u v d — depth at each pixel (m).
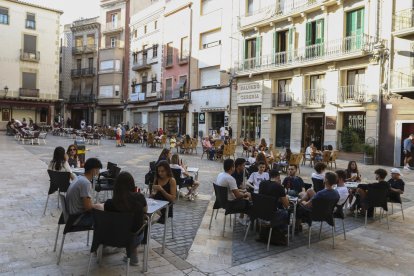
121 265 4.93
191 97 32.88
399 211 9.05
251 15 26.62
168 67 36.16
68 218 4.95
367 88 19.77
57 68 43.44
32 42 41.53
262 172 7.94
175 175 8.73
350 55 20.02
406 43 18.22
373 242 6.53
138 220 4.55
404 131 18.39
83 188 5.04
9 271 4.58
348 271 5.12
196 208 8.43
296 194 7.49
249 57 27.16
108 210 4.55
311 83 23.09
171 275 4.72
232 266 5.12
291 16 23.53
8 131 33.53
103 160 16.81
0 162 14.40
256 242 6.22
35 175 11.73
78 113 50.19
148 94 38.97
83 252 5.32
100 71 45.41
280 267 5.16
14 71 40.41
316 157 17.47
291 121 23.75
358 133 20.50
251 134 26.94
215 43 30.58
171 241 6.06
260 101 25.75
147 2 44.22
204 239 6.25
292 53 23.67
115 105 44.62
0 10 39.38
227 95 28.70
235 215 7.07
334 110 21.25
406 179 14.36
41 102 42.16
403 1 18.44
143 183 11.12
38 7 41.69
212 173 13.96
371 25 19.64
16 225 6.48
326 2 21.33
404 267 5.34
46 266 4.78
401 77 18.25
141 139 29.84
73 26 48.69
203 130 31.38
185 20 33.69
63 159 7.70
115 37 45.12
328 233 7.00
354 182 9.18
